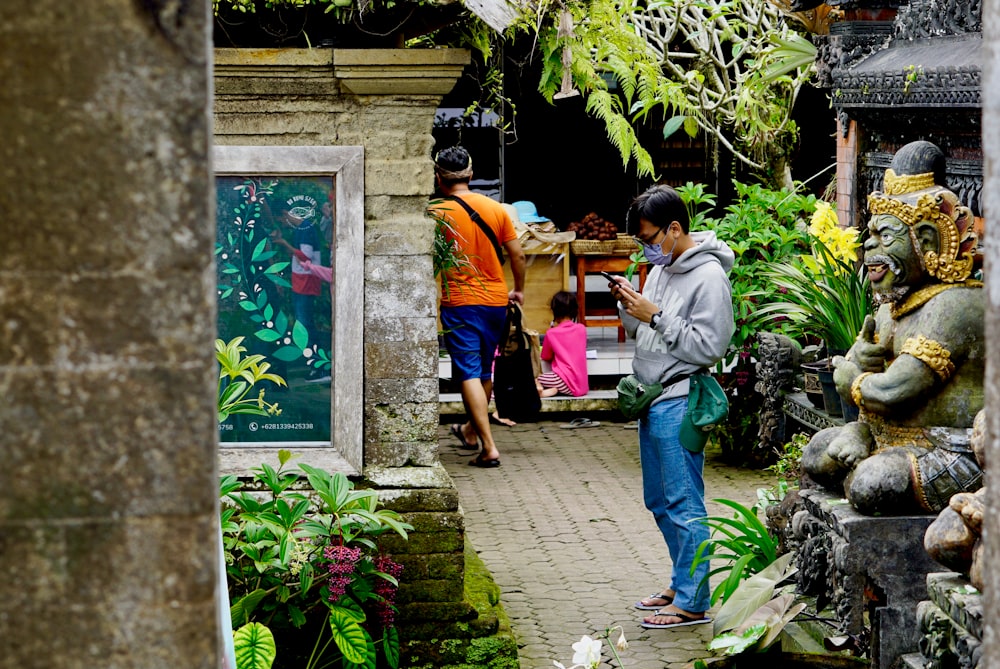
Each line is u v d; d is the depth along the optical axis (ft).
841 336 22.45
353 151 16.17
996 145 6.31
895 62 18.88
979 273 15.99
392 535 16.48
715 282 18.06
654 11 36.94
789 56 30.01
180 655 6.34
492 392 32.65
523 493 26.45
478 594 17.65
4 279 6.13
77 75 6.07
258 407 16.26
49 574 6.26
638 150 25.75
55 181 6.11
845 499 16.01
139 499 6.27
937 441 14.75
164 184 6.15
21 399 6.19
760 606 16.30
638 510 25.13
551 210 41.65
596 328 41.52
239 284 16.28
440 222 19.27
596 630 18.42
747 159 34.50
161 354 6.23
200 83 6.12
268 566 14.88
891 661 14.83
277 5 15.94
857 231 22.94
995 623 6.39
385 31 16.19
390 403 16.57
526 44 21.36
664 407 18.33
